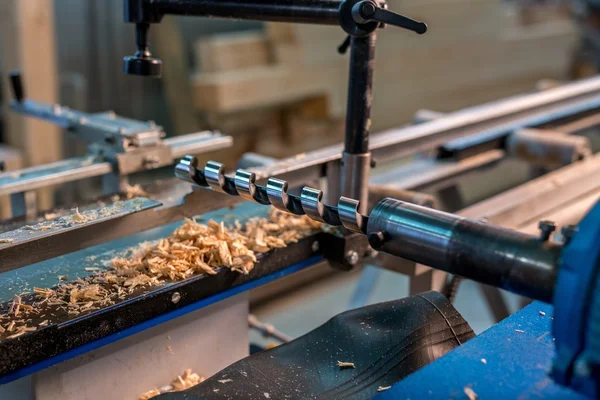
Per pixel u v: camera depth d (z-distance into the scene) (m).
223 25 3.33
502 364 0.79
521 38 4.07
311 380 0.85
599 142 3.45
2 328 0.82
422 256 0.79
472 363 0.79
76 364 0.92
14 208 1.18
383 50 3.34
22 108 1.41
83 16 2.98
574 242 0.68
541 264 0.72
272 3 0.94
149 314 0.89
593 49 4.54
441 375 0.77
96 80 3.11
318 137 3.37
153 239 1.04
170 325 0.99
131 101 3.26
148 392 0.99
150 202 1.01
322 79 3.19
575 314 0.68
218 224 1.03
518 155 1.51
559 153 1.46
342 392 0.84
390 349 0.89
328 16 0.92
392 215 0.81
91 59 3.06
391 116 3.55
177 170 0.95
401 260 1.13
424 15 3.47
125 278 0.93
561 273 0.69
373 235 0.81
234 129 3.15
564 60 4.43
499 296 1.51
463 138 1.49
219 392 0.82
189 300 0.93
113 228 0.97
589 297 0.67
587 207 1.39
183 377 1.02
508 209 1.25
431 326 0.92
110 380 0.95
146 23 0.99
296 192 1.15
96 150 1.25
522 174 3.07
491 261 0.74
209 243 0.98
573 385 0.69
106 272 0.95
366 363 0.88
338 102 3.28
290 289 1.83
